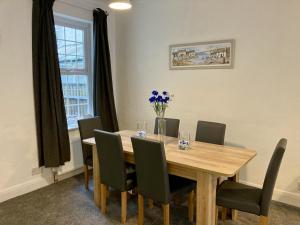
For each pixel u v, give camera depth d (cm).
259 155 333
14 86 321
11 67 316
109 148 266
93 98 431
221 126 310
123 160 263
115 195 335
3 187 320
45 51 341
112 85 448
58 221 276
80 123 348
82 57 427
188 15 371
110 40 450
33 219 279
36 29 331
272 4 305
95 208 303
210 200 223
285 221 275
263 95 323
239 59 335
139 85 439
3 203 313
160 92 413
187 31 375
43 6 335
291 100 305
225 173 208
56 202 317
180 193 255
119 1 267
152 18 409
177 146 287
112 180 276
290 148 310
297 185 309
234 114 347
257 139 333
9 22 310
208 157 248
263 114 326
